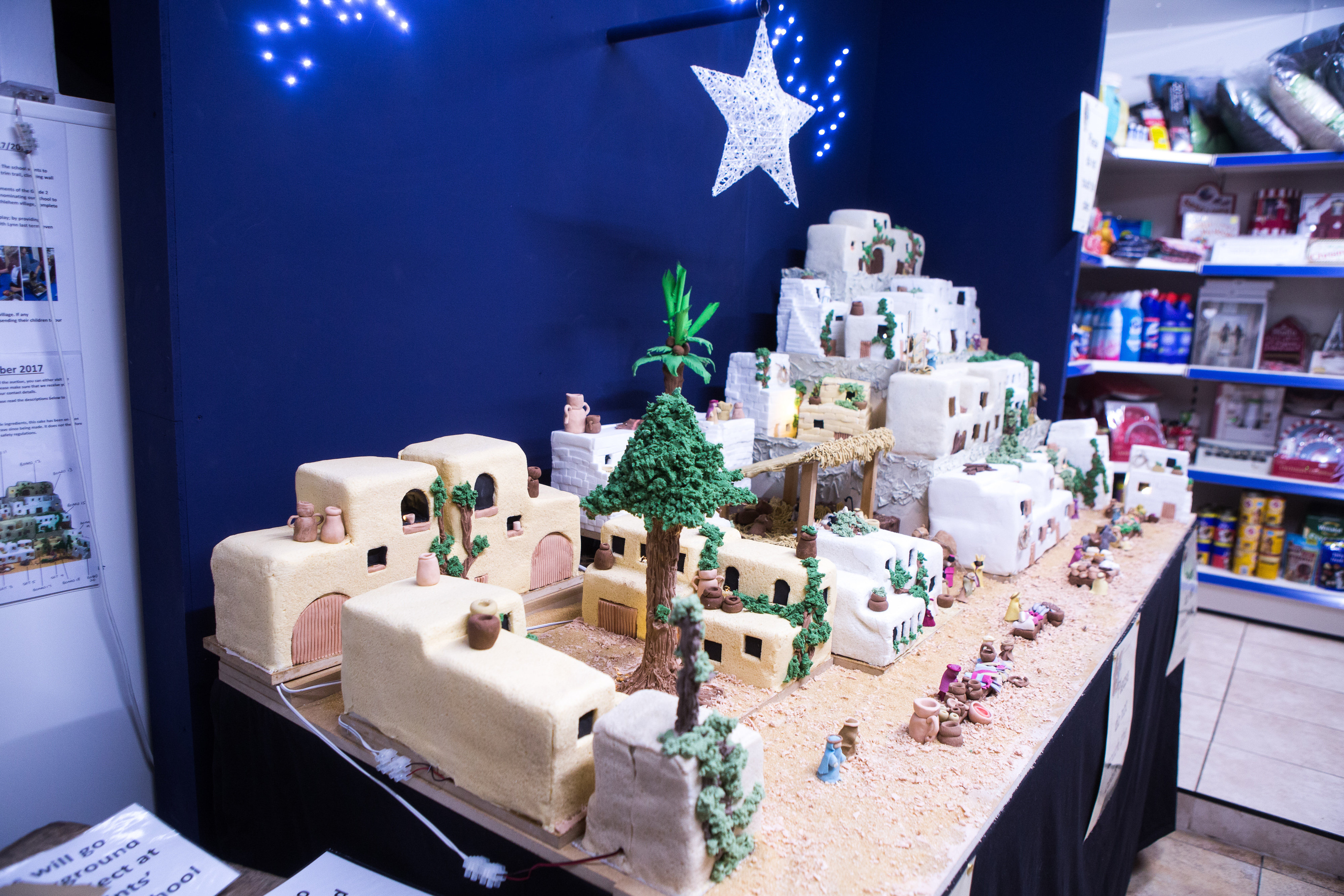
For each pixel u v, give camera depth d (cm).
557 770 152
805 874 150
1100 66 428
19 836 226
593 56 314
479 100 277
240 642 210
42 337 215
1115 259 507
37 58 207
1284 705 447
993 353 427
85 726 236
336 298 247
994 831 175
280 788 210
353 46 241
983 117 463
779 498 356
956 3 462
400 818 179
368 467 226
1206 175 562
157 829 172
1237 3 533
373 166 251
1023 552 324
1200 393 596
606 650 239
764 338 433
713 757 140
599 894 148
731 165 308
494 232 290
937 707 201
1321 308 549
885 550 254
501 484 243
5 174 204
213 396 222
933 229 488
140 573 242
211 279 218
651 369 367
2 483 212
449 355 282
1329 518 536
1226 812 363
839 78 456
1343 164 502
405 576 226
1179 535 390
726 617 226
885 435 304
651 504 193
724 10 289
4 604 216
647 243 352
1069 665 245
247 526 235
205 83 209
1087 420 436
